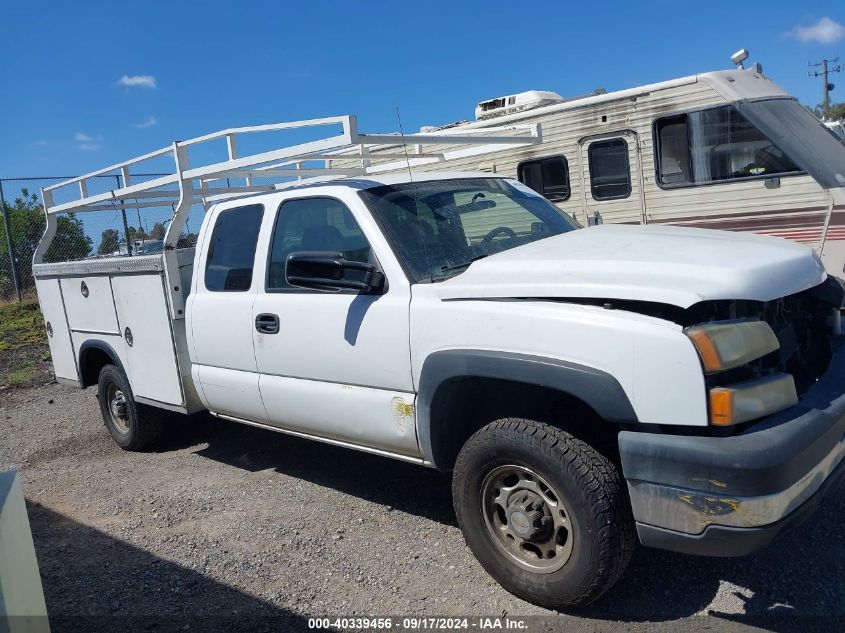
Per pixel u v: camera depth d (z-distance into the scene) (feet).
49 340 22.77
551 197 32.19
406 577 12.36
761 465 8.88
